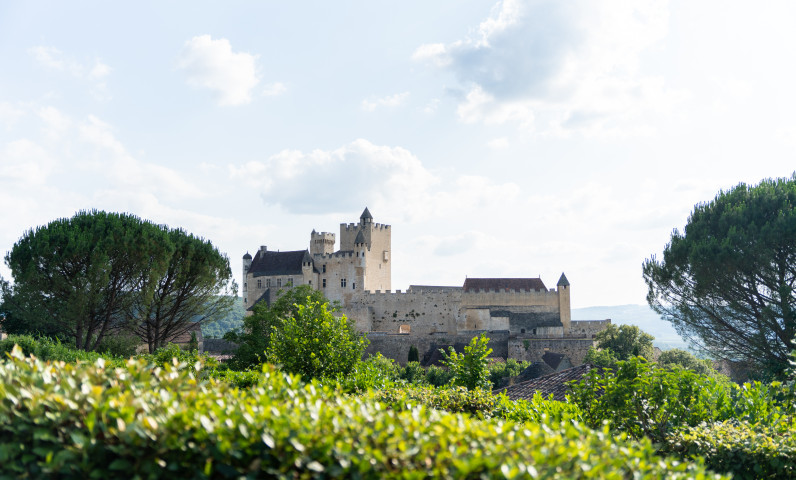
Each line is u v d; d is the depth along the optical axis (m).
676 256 35.22
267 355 22.52
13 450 6.98
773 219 32.81
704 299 34.47
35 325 43.03
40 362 8.73
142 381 8.57
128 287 44.97
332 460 6.82
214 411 7.39
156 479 6.80
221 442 6.86
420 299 109.12
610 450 8.54
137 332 48.19
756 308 32.75
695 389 17.41
